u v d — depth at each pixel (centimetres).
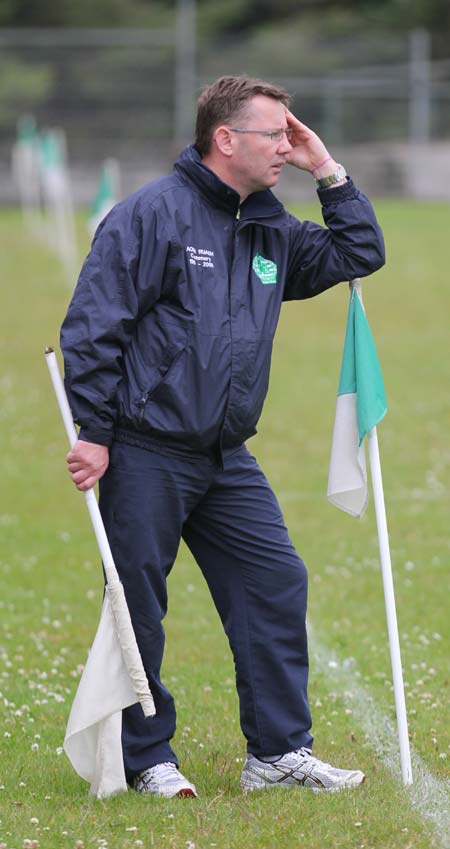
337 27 13962
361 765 1433
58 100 11331
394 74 11700
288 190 10869
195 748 1499
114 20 13575
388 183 11294
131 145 11350
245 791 1329
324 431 3869
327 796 1293
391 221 9050
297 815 1244
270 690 1334
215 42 11725
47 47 11300
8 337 5203
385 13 14088
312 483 3247
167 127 11388
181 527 1312
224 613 1361
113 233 1262
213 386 1272
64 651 1945
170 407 1271
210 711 1669
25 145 9488
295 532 2756
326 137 11756
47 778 1384
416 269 7150
